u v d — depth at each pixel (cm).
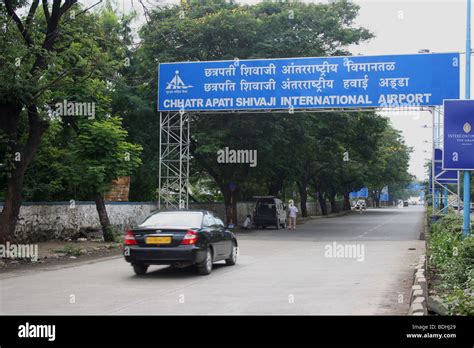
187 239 1291
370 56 2495
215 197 4956
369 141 4366
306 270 1455
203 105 2677
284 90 2580
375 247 2183
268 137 3102
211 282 1234
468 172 1831
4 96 1625
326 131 3828
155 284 1206
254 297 1027
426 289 977
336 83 2527
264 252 2005
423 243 2358
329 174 5962
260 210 3669
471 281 940
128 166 2184
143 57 3078
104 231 2306
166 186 2850
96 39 1891
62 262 1675
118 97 3055
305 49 2989
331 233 3116
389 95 2475
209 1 3281
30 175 2367
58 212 2298
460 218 2336
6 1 1659
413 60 2456
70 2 1766
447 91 2422
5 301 991
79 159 2148
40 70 1659
